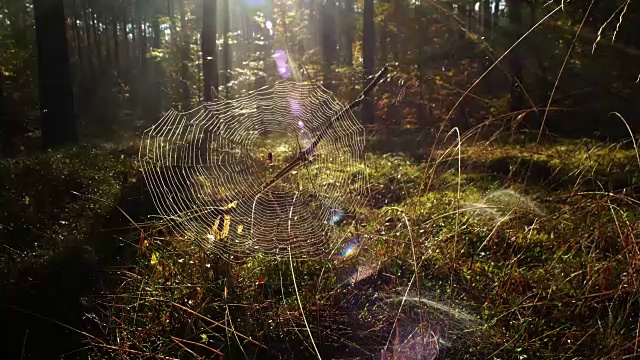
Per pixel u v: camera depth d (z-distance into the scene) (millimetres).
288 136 6141
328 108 6242
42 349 3332
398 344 3307
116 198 5773
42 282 3947
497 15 18891
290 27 24312
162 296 3686
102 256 4391
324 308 3748
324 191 5641
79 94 27922
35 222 5227
